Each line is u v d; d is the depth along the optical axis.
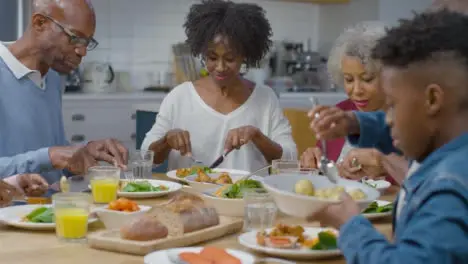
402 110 1.30
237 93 3.15
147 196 2.40
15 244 1.81
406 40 1.28
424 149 1.33
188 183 2.59
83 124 4.96
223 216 2.10
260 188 2.22
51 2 2.60
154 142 2.97
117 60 5.59
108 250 1.77
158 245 1.75
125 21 5.59
